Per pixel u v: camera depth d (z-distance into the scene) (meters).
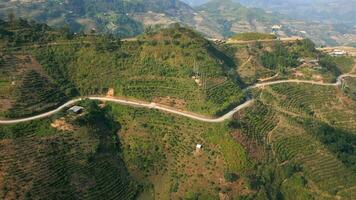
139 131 185.38
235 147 172.25
